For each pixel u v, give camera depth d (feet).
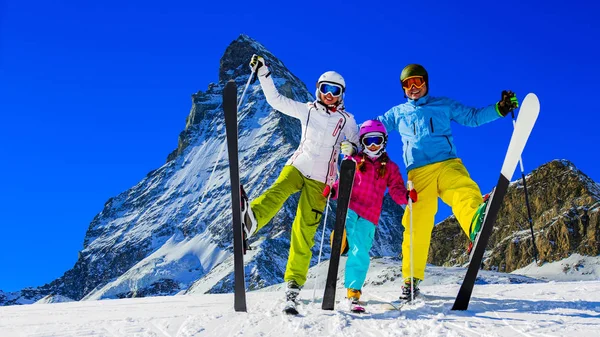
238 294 17.24
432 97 20.70
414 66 20.62
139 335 15.33
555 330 14.35
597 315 15.99
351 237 18.25
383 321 15.72
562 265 469.98
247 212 17.04
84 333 15.75
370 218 18.22
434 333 14.30
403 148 20.89
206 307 19.90
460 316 16.21
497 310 16.98
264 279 618.44
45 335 15.76
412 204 19.76
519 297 19.63
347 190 16.85
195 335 15.05
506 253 508.53
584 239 481.87
